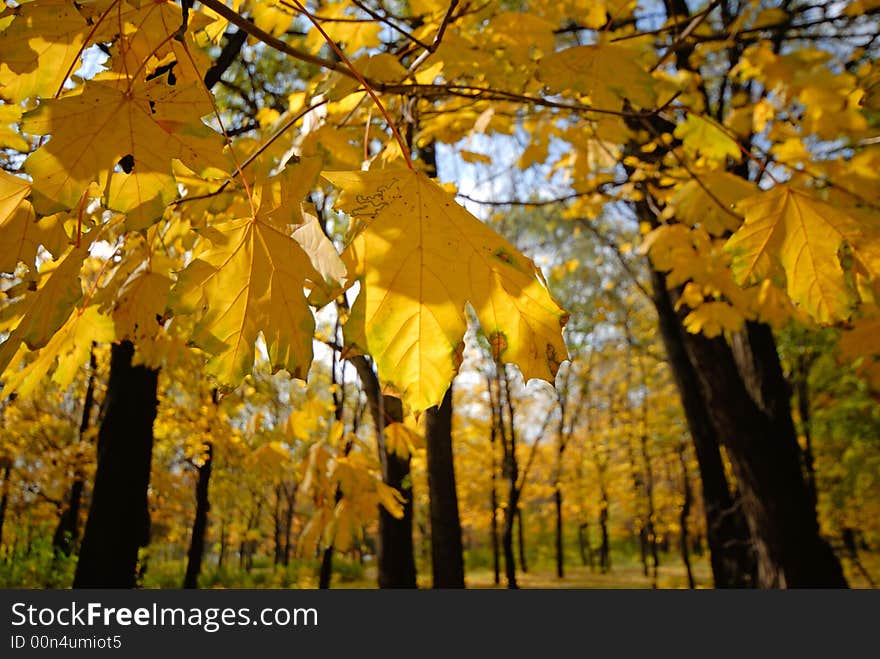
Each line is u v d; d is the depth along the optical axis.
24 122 0.85
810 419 11.75
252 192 1.00
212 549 33.06
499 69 1.98
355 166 1.67
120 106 0.89
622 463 22.11
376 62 1.43
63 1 0.98
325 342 1.91
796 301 1.34
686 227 2.81
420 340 0.87
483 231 0.94
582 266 12.97
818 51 2.38
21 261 0.92
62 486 10.77
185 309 0.93
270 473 2.90
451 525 4.77
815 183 2.06
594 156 2.76
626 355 17.92
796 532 4.27
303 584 15.81
